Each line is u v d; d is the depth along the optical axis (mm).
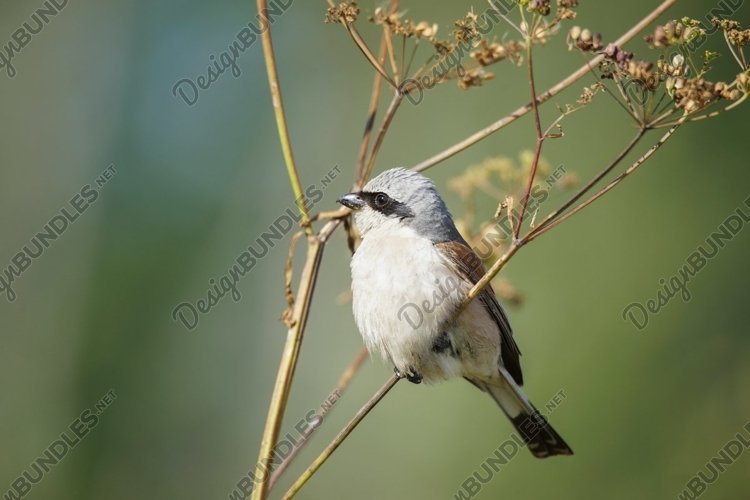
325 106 15531
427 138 14930
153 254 13242
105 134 13727
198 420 12867
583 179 13672
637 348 12578
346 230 7797
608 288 12977
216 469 12727
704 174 13289
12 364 12227
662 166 13461
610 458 12070
